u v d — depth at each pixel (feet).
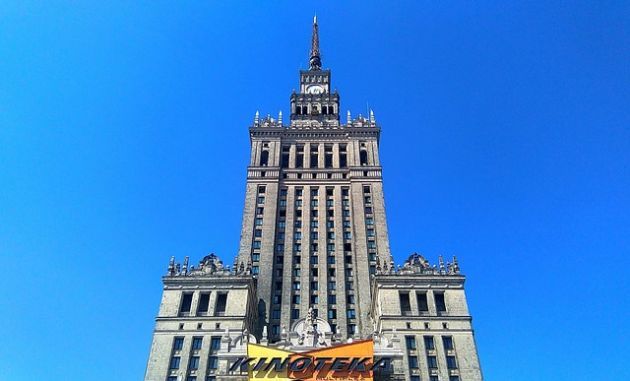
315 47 487.20
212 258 286.25
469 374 240.94
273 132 390.21
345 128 391.65
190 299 268.62
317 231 338.54
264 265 316.19
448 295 267.80
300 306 304.50
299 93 437.17
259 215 342.44
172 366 244.42
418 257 284.61
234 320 258.37
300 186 362.12
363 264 316.40
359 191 354.74
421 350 248.32
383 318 257.55
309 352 222.69
